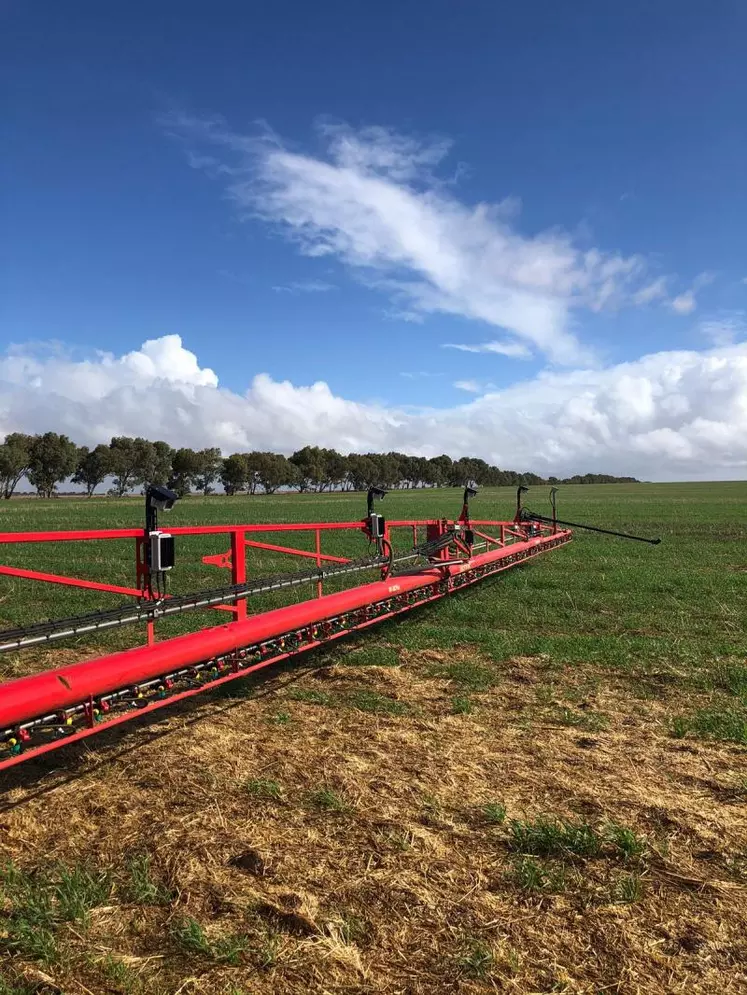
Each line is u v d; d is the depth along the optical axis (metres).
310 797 3.80
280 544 20.61
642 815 3.56
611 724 4.92
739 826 3.45
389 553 8.02
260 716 5.15
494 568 11.43
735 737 4.61
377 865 3.12
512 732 4.78
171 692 4.68
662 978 2.43
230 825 3.51
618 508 44.47
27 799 3.85
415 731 4.82
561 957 2.53
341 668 6.39
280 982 2.42
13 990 2.39
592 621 8.50
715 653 6.78
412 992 2.37
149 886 2.93
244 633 5.14
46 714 3.74
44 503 67.06
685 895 2.89
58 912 2.80
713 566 13.98
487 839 3.34
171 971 2.48
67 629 3.97
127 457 127.69
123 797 3.85
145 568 4.71
